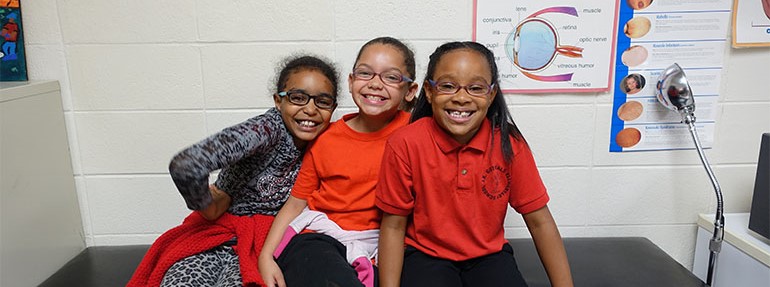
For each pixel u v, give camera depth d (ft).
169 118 4.62
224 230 3.76
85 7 4.37
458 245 3.50
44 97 4.29
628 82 4.60
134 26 4.42
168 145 4.69
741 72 4.64
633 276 4.12
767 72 4.64
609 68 4.56
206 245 3.66
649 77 4.60
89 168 4.73
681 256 5.09
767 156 4.07
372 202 3.75
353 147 3.78
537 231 3.58
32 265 4.17
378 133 3.80
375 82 3.59
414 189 3.52
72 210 4.71
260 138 3.59
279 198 3.92
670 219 5.01
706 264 4.84
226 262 3.72
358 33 4.48
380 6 4.43
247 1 4.38
